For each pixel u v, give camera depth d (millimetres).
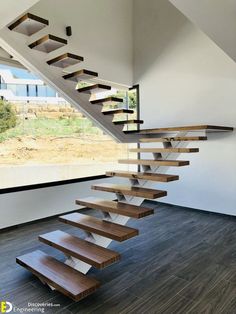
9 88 3770
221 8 2482
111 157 5234
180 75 4582
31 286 2268
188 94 4496
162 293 2141
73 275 2178
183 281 2318
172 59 4672
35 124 4078
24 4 2104
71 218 2688
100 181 4910
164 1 4699
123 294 2133
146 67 5043
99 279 2361
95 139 4941
